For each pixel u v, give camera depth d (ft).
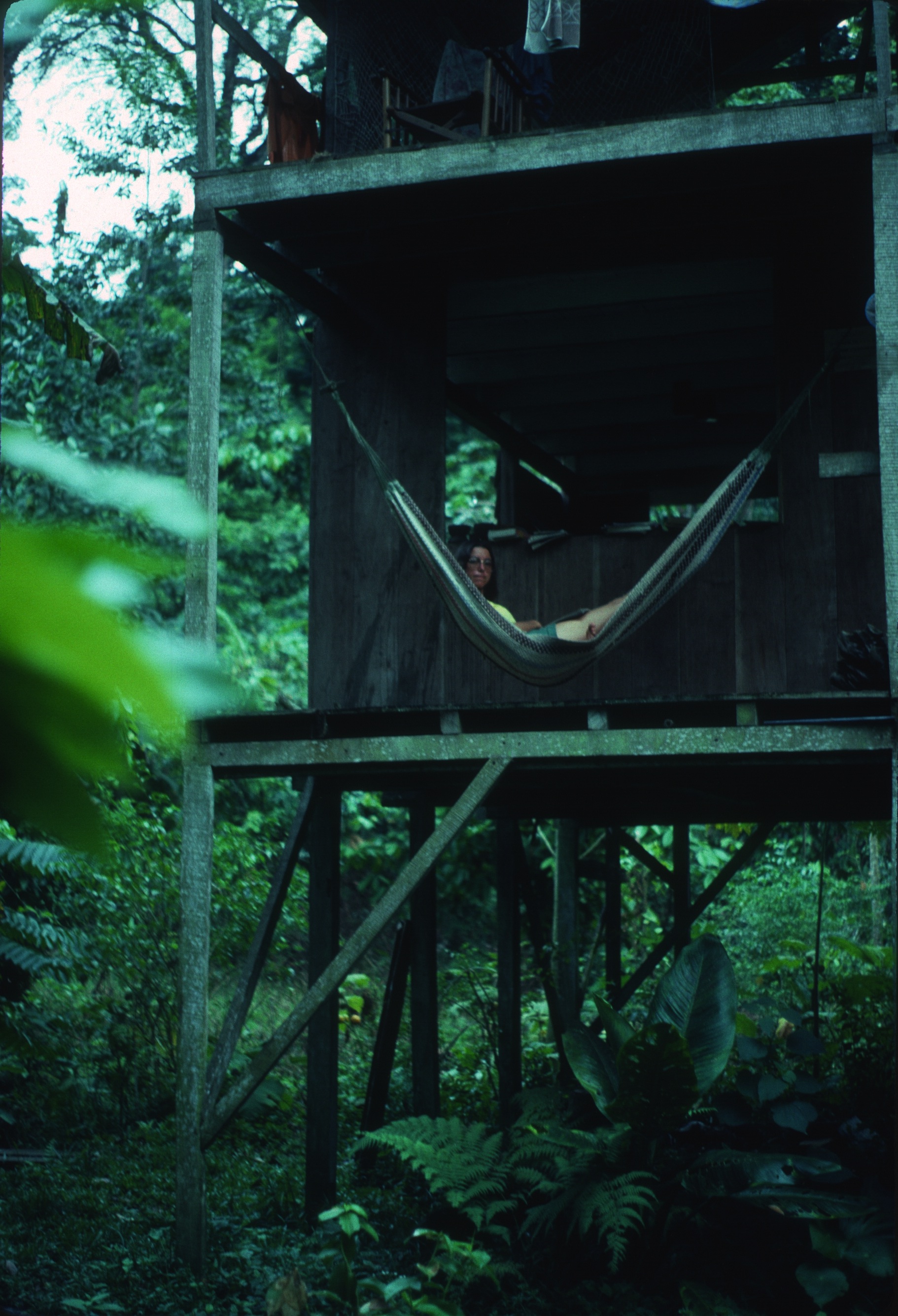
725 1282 17.74
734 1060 25.13
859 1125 21.72
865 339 20.58
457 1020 36.04
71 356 18.63
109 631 0.73
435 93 22.35
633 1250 18.57
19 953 23.22
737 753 17.33
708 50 22.99
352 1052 34.27
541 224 21.11
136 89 38.22
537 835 41.22
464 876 45.21
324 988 18.61
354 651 22.68
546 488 33.14
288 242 22.67
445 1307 15.74
